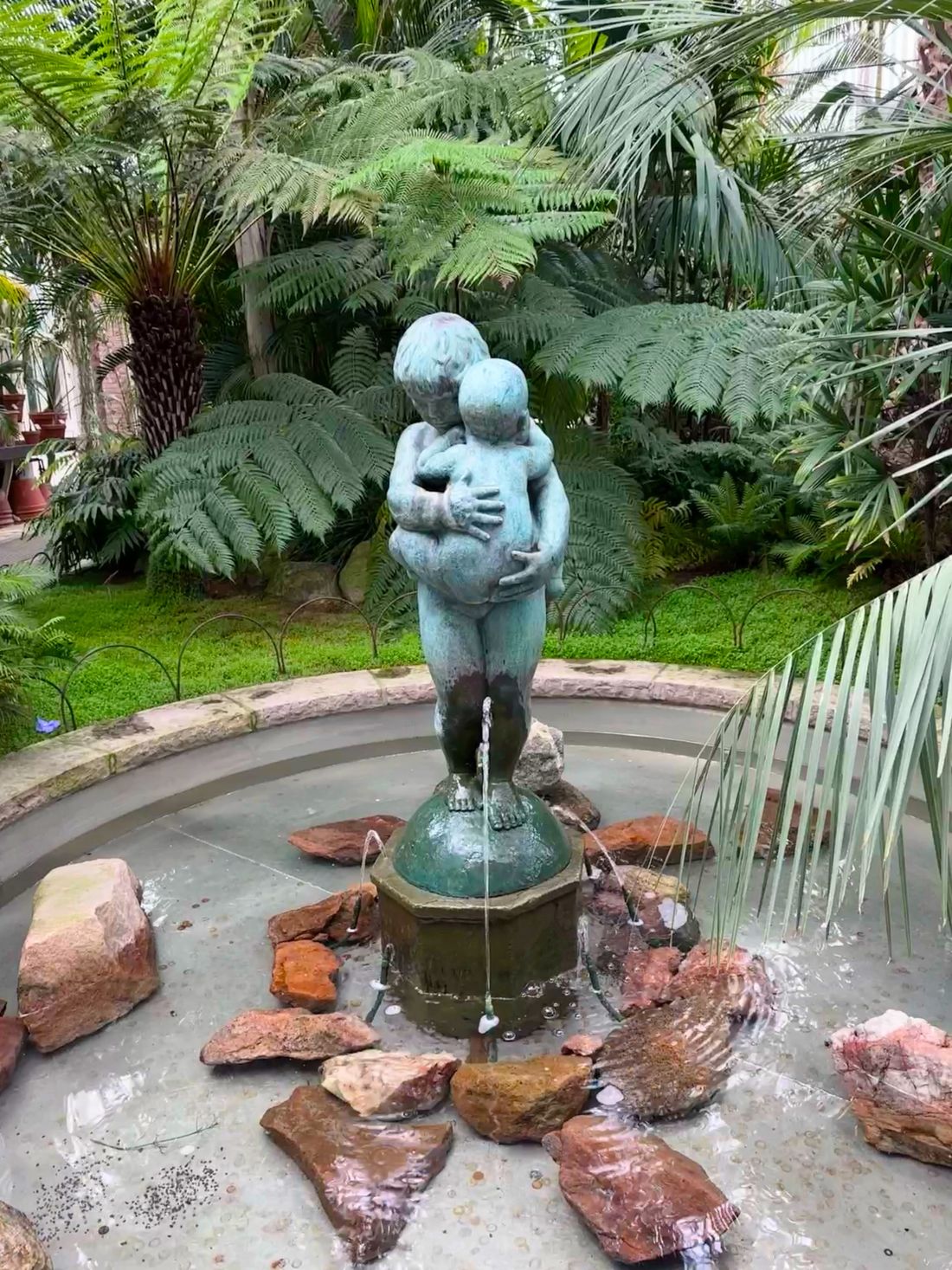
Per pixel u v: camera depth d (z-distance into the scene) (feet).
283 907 8.23
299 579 17.46
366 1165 5.34
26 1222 4.99
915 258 11.68
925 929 7.55
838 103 19.42
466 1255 4.95
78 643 15.03
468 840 6.64
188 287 16.80
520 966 6.61
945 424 12.46
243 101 18.12
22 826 9.58
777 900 7.96
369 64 20.29
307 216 14.20
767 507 17.12
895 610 4.77
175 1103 6.08
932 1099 5.36
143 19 15.12
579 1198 5.09
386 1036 6.57
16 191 14.99
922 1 7.55
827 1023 6.50
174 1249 5.06
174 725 11.25
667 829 8.77
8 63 13.48
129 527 18.78
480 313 17.40
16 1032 6.47
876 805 4.30
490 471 5.79
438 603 6.26
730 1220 4.93
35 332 29.04
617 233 19.95
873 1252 4.87
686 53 9.21
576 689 12.32
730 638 13.57
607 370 15.20
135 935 7.20
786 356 13.82
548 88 15.65
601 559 15.70
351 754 11.30
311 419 16.51
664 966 7.02
